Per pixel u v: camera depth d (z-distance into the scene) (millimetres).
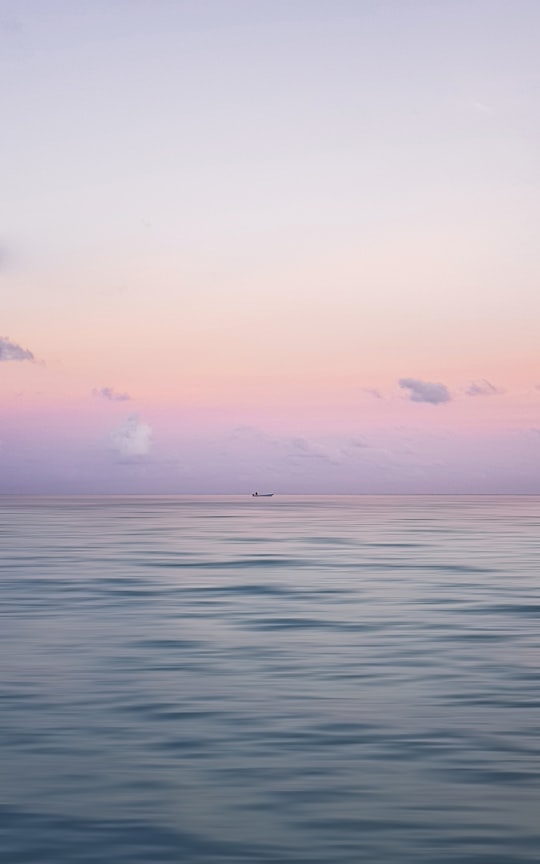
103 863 8484
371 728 13422
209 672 17516
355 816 9734
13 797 10273
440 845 8938
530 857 8633
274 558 46250
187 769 11383
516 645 20703
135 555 48750
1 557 47656
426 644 20797
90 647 20297
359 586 32969
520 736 12984
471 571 38938
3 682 16547
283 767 11484
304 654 19484
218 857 8633
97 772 11227
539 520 108500
